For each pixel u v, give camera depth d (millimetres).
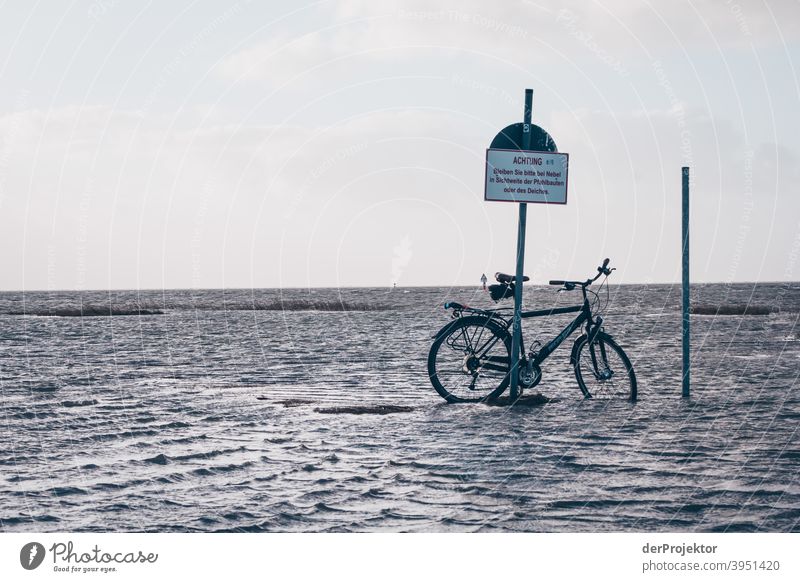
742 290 138875
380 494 6562
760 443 8414
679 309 57812
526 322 27938
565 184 11047
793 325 34781
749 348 21672
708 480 6891
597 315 11609
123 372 16922
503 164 10969
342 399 12234
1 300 127812
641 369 16031
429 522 5855
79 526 5887
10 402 12102
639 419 9922
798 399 11562
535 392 12227
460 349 11469
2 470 7535
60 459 8000
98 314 62375
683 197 11750
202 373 16609
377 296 146250
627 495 6469
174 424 10047
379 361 19219
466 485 6801
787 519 5879
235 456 8070
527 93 10945
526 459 7734
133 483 7016
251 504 6320
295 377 15633
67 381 15094
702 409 10664
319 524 5828
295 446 8539
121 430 9641
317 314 60688
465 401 11539
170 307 87375
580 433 9031
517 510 6113
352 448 8375
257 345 25328
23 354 22062
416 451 8164
